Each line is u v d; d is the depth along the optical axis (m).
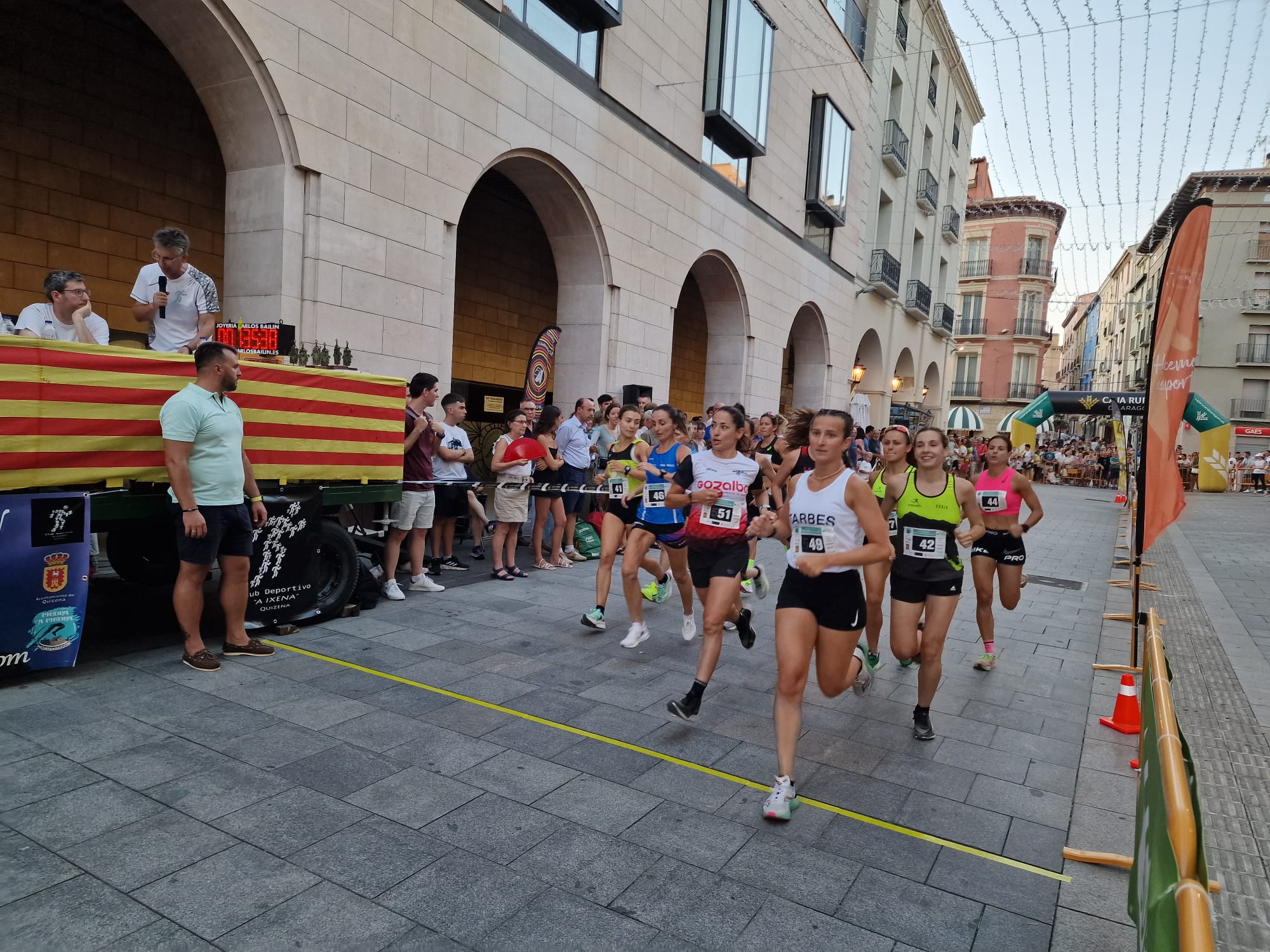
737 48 14.77
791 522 3.44
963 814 3.30
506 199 14.45
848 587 3.31
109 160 8.26
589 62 11.42
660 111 13.09
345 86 7.67
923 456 4.10
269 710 3.93
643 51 12.52
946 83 29.31
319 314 7.56
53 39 7.72
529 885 2.60
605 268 12.05
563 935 2.35
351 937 2.29
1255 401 35.25
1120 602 8.05
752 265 16.61
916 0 24.89
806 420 4.88
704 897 2.59
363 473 5.76
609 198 11.95
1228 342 35.31
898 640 4.14
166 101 8.77
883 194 24.34
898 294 25.62
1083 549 12.05
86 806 2.92
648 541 5.36
